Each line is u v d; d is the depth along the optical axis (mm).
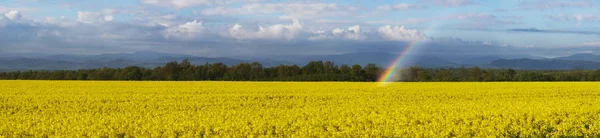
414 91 37781
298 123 15805
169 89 39469
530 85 48312
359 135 13688
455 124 16250
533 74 77375
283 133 14172
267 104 27250
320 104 27109
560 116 18656
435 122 15945
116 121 16375
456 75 84812
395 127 14555
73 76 83125
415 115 18453
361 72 83562
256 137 13633
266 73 84375
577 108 21641
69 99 29109
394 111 20922
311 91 37688
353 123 15961
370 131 14070
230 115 18531
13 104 26250
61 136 13383
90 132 13930
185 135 13578
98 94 33312
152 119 17031
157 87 42531
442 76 84625
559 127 15758
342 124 15781
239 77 80125
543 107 21641
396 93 35656
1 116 20609
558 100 29359
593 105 24219
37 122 16781
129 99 29469
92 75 80562
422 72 87375
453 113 19094
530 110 19969
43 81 54969
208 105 26422
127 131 14172
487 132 14328
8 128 14867
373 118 17453
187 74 80625
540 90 39844
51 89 38906
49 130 14352
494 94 35625
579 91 39125
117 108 24516
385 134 13781
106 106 25328
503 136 14281
